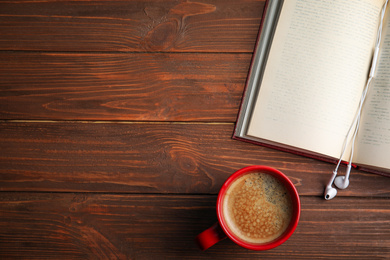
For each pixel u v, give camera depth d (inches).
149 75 22.0
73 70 22.1
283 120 21.0
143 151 21.8
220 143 21.7
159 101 21.9
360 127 20.9
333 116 20.8
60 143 21.9
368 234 21.3
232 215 20.2
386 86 20.8
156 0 22.1
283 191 20.2
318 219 21.4
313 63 21.0
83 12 22.1
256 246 19.1
